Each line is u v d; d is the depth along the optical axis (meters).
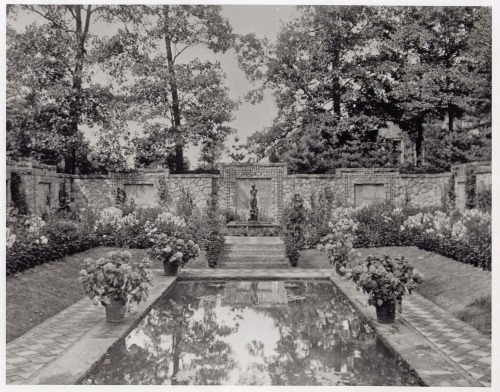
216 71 21.00
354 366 5.95
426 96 20.08
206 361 6.17
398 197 20.41
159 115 20.83
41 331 7.22
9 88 18.67
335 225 14.59
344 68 21.31
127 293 7.55
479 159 20.30
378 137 23.05
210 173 21.88
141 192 20.34
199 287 11.30
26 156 19.69
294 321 8.18
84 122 20.36
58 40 19.44
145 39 20.80
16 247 9.74
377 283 7.45
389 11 21.47
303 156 21.00
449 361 5.77
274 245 15.12
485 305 7.98
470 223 11.30
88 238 14.02
